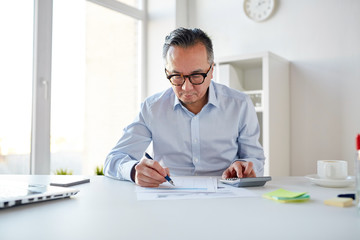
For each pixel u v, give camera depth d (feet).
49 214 2.14
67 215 2.12
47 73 7.14
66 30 7.86
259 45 8.66
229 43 9.15
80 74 8.26
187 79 3.83
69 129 7.94
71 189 2.70
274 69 7.47
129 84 9.75
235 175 3.58
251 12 8.68
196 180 3.51
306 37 7.98
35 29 6.98
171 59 3.82
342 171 3.20
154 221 1.97
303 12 8.02
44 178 3.72
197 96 3.99
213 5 9.49
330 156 7.66
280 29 8.34
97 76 8.75
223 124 4.64
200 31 4.00
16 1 6.75
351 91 7.41
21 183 2.92
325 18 7.74
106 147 9.07
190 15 9.95
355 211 2.20
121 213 2.17
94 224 1.91
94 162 8.68
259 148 4.70
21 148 6.81
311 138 7.90
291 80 8.18
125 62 9.63
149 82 9.96
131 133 4.62
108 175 3.91
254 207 2.32
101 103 8.89
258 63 8.04
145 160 3.29
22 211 2.22
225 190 2.96
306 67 7.97
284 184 3.30
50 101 7.20
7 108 6.61
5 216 2.09
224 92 4.86
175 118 4.68
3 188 2.63
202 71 3.84
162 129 4.70
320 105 7.80
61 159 7.71
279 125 7.65
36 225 1.90
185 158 4.73
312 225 1.87
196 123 4.62
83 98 8.35
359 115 7.31
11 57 6.67
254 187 3.12
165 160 4.83
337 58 7.59
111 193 2.86
